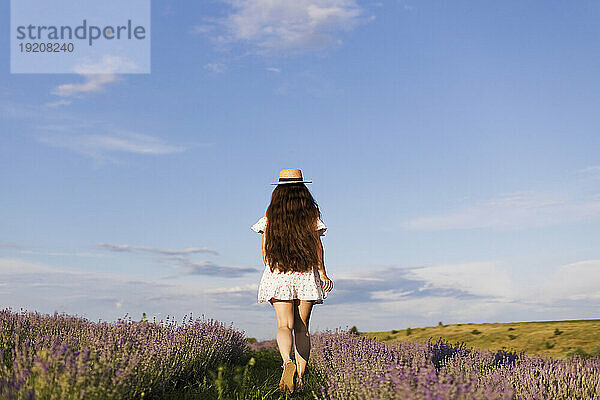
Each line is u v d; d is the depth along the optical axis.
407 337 12.97
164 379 4.88
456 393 3.57
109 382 3.81
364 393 4.23
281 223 5.51
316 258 5.50
